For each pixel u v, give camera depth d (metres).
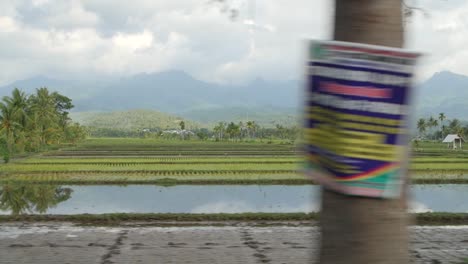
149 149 76.94
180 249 10.67
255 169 35.81
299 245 11.06
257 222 14.28
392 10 2.55
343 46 2.44
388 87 2.44
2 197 24.03
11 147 55.28
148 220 14.73
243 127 152.88
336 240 2.52
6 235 12.26
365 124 2.44
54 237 11.98
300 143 2.71
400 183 2.48
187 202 22.47
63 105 110.81
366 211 2.46
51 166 39.28
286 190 26.30
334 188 2.51
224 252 10.41
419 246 11.12
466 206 21.25
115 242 11.40
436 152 68.69
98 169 36.38
